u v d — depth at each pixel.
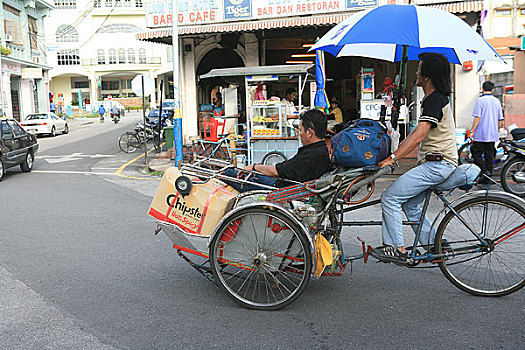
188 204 4.32
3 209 8.41
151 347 3.45
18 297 4.42
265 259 4.11
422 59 4.23
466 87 12.38
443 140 4.27
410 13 4.07
